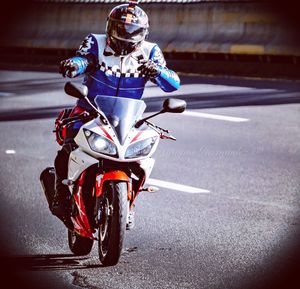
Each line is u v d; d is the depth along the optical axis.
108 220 13.93
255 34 45.25
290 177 22.56
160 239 16.78
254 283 13.97
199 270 14.70
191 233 17.25
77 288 13.69
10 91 41.50
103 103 13.89
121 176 13.62
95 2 55.16
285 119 31.47
